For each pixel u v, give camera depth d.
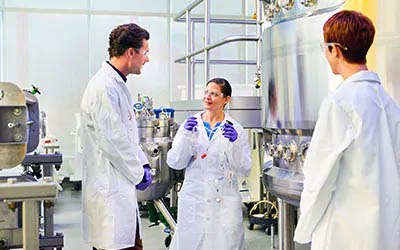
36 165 2.71
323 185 1.40
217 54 7.57
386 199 1.40
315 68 2.05
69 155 7.13
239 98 3.59
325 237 1.45
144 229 4.48
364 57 1.48
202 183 2.72
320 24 2.03
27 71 7.08
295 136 2.20
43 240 2.18
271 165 2.46
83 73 7.26
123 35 2.13
